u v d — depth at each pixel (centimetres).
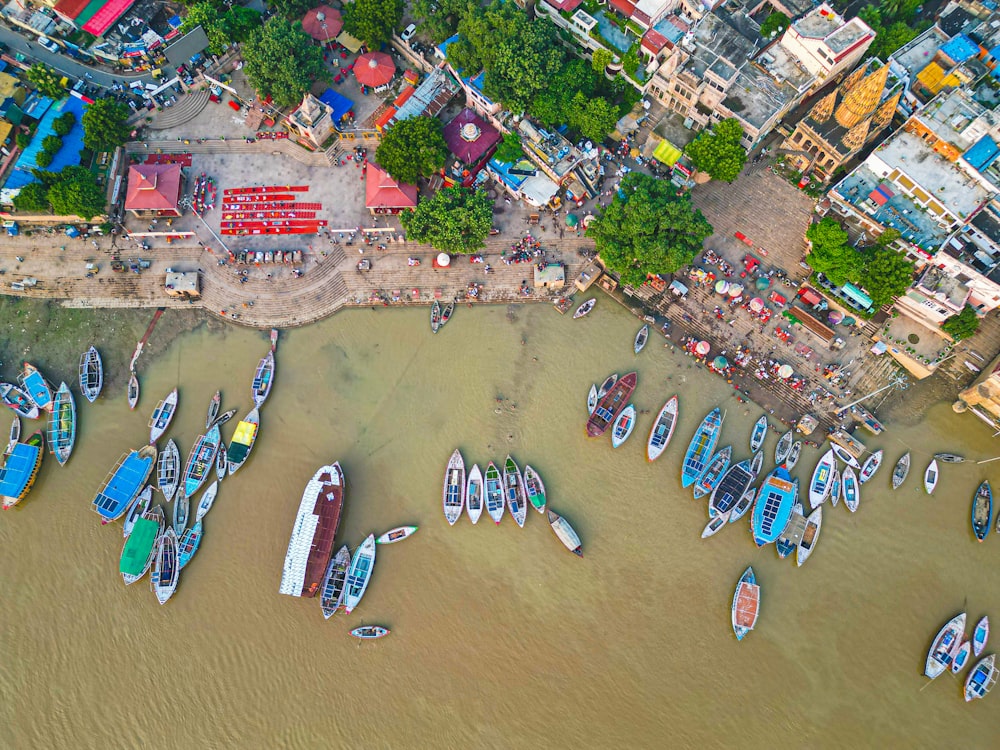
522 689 10575
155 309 12256
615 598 10894
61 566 11256
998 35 11888
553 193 12106
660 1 11981
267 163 12700
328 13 13138
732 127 11400
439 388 11862
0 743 10688
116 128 12344
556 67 11950
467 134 12212
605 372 11812
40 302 12325
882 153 11231
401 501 11406
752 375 11681
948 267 10969
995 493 11069
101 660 10906
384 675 10688
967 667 10438
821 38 11412
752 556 10994
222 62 12988
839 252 11000
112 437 11744
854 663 10550
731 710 10425
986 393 11050
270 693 10675
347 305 12206
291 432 11744
